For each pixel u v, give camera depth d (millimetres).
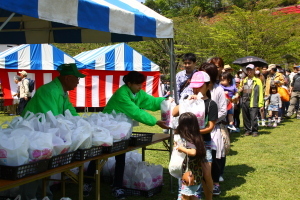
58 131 3242
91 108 16047
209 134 3910
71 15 3051
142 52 25297
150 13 4340
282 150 7379
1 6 2518
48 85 4129
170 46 4684
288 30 18078
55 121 3408
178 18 24734
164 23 4348
